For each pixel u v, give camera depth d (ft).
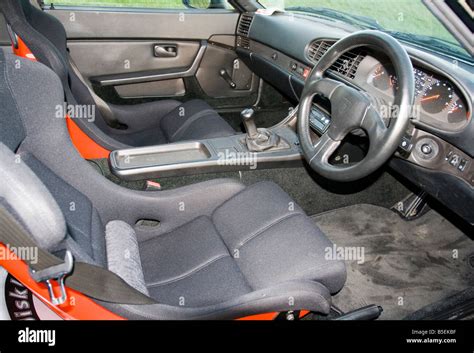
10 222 3.07
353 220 8.18
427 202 8.16
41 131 4.79
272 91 9.83
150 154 6.29
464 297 6.61
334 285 4.81
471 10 3.34
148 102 8.73
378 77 5.79
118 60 8.77
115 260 4.80
